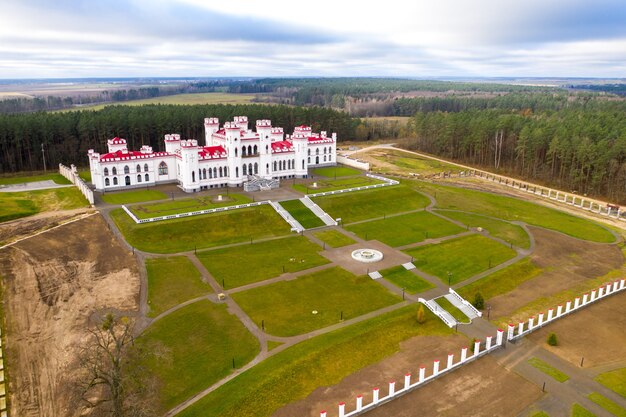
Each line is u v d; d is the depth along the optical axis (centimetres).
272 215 12281
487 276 9312
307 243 10919
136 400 5644
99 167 13712
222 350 6788
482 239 11356
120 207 12362
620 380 6156
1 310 7569
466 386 6003
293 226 11881
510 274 9444
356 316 7775
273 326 7412
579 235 11788
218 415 5419
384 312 7919
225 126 14525
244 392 5766
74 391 5534
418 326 7519
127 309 7819
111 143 15075
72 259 9381
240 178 14950
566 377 6203
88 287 8444
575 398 5784
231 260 9812
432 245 10931
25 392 5919
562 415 5488
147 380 6081
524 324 7606
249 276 9125
